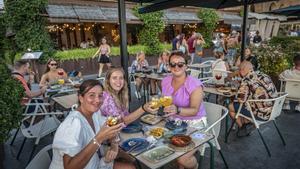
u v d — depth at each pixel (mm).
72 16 11367
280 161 3338
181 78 2895
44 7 10609
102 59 10680
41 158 1827
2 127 2576
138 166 2861
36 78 10125
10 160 3562
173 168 3084
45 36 10656
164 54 6676
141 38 14500
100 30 17422
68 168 1622
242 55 6363
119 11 4137
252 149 3699
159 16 14219
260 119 3715
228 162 3348
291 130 4344
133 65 7270
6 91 2633
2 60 2969
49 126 3625
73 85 4957
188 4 4559
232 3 5965
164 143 2135
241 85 3838
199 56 13391
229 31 21828
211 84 4785
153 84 6809
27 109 3854
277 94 3887
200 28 18094
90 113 2014
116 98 2732
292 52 7371
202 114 2914
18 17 9938
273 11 8375
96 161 1979
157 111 2629
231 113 4109
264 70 6188
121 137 2281
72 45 16609
